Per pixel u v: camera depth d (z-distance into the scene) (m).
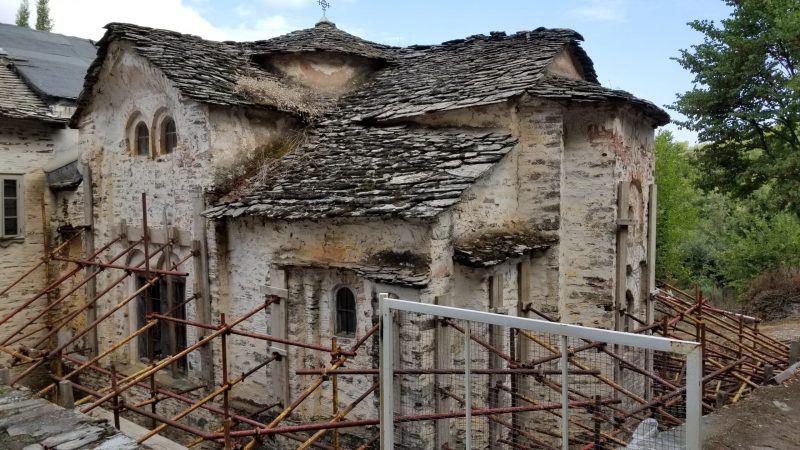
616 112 9.45
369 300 7.95
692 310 10.48
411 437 7.33
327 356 8.62
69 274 10.19
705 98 16.36
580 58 12.02
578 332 3.36
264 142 10.66
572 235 9.81
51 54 17.38
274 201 8.64
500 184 8.99
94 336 12.27
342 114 11.38
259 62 12.61
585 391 8.91
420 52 13.72
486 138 9.27
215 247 9.61
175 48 11.09
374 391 7.66
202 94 9.60
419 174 8.20
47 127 14.48
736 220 25.92
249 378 9.45
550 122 9.28
